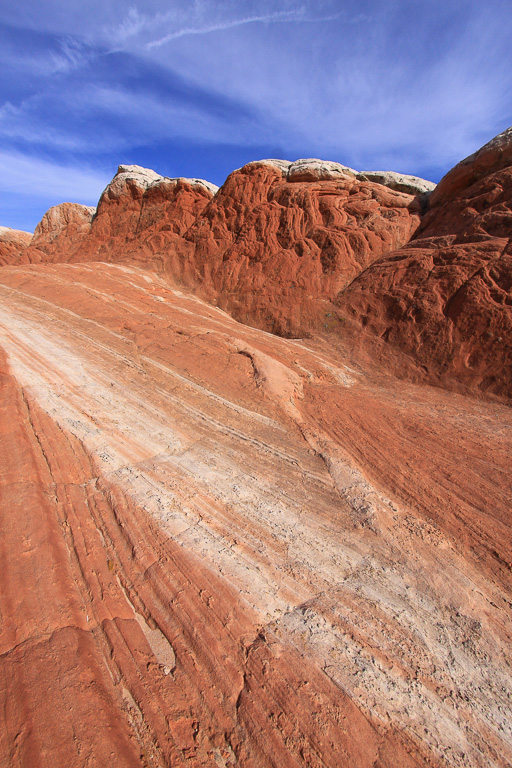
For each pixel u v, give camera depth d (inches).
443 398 429.1
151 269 971.3
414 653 147.9
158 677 132.2
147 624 151.9
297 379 434.0
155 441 279.6
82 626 144.7
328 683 132.3
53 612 142.6
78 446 255.0
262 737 117.0
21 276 714.2
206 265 899.4
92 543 186.4
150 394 346.3
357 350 562.3
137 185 1323.8
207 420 318.7
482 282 486.9
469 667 145.1
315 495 237.8
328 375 481.4
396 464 280.5
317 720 121.3
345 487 245.4
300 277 740.7
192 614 153.1
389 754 115.6
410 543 203.6
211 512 214.5
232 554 185.9
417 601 170.9
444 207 695.7
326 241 762.8
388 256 677.3
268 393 361.1
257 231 857.5
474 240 558.6
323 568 184.1
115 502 211.0
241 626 149.8
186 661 137.6
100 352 417.1
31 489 202.2
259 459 272.4
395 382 482.0
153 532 193.2
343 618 158.7
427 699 132.7
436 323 506.3
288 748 114.5
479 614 167.3
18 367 341.4
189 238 979.3
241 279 816.9
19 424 256.8
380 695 131.2
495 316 454.6
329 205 815.7
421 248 633.6
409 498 243.1
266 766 110.5
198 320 609.9
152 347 441.4
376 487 253.1
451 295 514.3
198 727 119.3
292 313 698.8
